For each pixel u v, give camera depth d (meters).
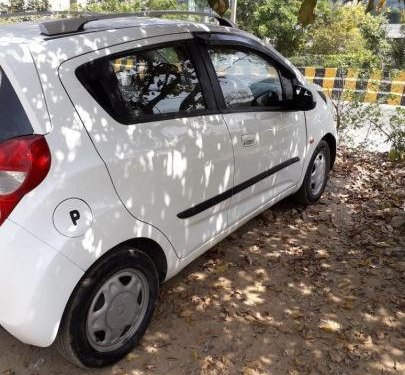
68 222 2.18
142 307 2.73
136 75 2.62
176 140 2.72
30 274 2.10
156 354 2.76
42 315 2.14
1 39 2.31
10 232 2.09
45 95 2.19
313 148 4.35
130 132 2.49
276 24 17.09
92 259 2.28
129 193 2.44
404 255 3.85
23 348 2.78
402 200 4.95
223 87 3.20
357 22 16.77
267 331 2.96
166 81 2.79
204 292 3.34
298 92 3.80
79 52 2.37
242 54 3.46
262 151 3.53
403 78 8.78
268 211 4.61
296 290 3.39
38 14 3.11
